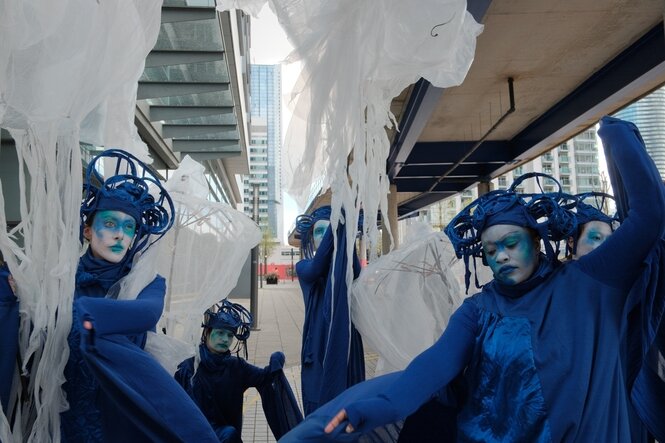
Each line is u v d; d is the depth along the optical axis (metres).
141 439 1.86
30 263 1.87
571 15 8.20
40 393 1.87
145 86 8.45
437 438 2.01
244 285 15.23
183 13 6.54
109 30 1.97
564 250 2.38
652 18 8.34
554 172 56.03
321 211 3.74
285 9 2.48
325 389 2.93
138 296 2.05
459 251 2.04
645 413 2.05
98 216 2.03
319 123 2.57
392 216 19.25
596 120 11.76
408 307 3.11
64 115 1.87
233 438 3.02
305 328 3.43
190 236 2.98
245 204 42.16
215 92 9.27
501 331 1.75
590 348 1.62
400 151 13.62
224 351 3.26
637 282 1.76
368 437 1.92
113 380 1.72
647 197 1.63
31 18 1.80
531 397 1.62
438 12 2.41
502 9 8.02
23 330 1.88
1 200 1.86
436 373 1.73
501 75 10.53
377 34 2.46
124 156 2.21
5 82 1.79
